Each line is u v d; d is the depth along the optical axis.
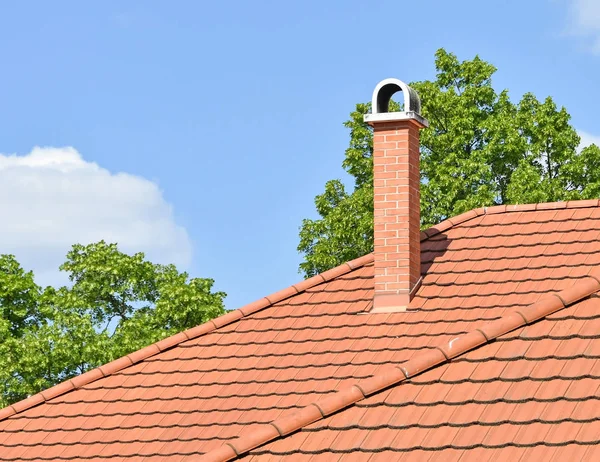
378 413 15.98
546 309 16.81
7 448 20.95
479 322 20.22
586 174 56.53
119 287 61.53
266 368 20.72
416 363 16.59
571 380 15.19
